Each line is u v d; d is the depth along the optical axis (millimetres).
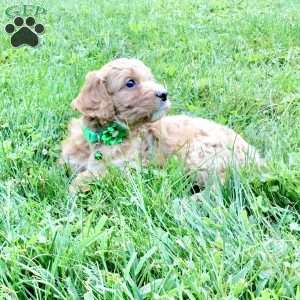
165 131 1100
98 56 1655
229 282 752
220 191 964
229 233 854
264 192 977
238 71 1582
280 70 1604
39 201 954
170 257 808
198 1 2602
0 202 937
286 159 1090
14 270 771
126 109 1048
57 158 1119
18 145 1136
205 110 1359
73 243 813
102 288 741
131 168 1017
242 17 2211
